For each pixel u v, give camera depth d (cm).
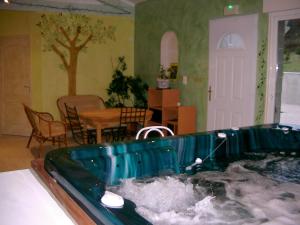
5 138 627
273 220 223
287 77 407
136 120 523
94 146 268
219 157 338
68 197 179
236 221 219
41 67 635
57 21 639
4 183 203
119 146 277
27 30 623
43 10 626
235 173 309
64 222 156
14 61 636
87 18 667
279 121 421
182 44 577
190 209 235
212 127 521
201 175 303
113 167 270
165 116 574
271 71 423
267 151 363
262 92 436
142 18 689
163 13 621
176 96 585
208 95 525
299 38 388
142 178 286
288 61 404
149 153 290
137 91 689
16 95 645
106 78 705
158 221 214
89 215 159
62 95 661
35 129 512
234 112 480
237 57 470
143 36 690
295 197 261
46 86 645
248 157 349
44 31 630
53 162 222
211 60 515
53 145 561
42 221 156
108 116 496
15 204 174
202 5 524
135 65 727
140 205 236
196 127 555
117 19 700
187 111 543
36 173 221
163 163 298
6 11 621
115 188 263
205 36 523
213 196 259
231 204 245
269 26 419
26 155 508
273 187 280
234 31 470
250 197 259
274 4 406
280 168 322
